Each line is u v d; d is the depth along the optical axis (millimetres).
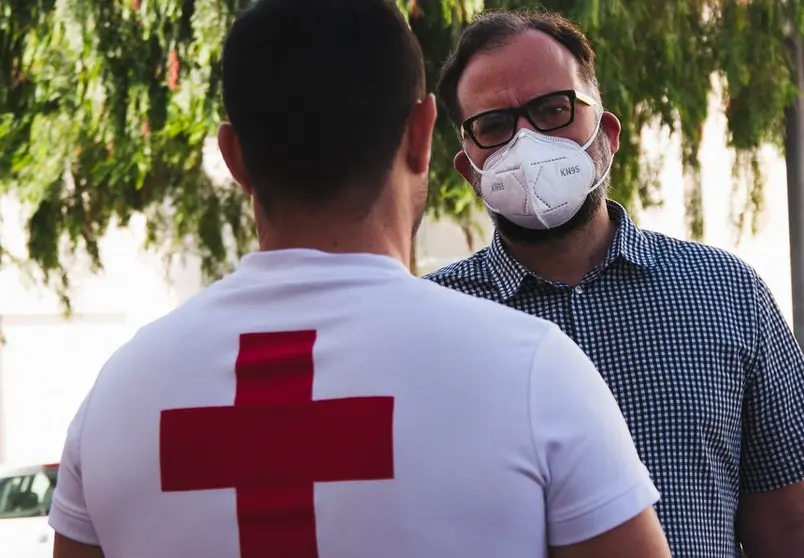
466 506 1127
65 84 5922
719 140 6750
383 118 1227
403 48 1250
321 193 1230
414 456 1137
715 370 1926
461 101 2111
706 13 6145
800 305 5180
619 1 5508
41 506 6605
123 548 1240
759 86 6020
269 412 1180
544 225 2020
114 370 1292
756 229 6578
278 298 1236
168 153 6121
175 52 5559
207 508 1181
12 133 6254
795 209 5281
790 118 5590
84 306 11391
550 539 1179
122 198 6750
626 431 1232
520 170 1993
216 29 5395
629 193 6066
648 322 1961
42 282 7184
